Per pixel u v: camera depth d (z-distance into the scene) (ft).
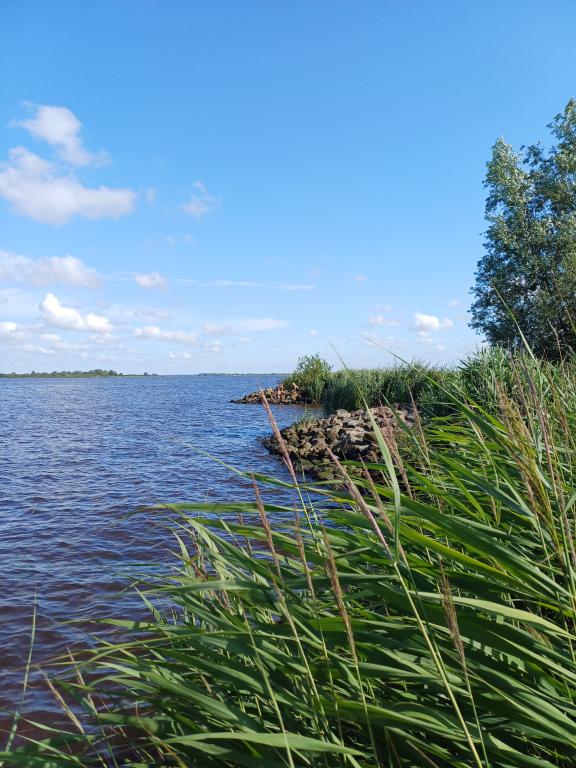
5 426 103.96
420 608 6.19
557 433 11.37
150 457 63.36
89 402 192.03
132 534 31.45
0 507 39.68
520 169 101.40
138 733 11.32
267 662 6.67
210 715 6.91
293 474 6.38
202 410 143.33
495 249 100.73
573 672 5.79
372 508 6.95
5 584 24.29
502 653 6.35
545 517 6.53
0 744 13.30
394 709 5.84
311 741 5.11
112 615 20.65
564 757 5.56
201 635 6.35
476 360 42.11
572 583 6.01
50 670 16.83
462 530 6.54
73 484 47.91
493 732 5.99
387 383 82.84
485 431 7.52
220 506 7.37
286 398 155.53
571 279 80.12
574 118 97.96
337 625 6.34
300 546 6.02
